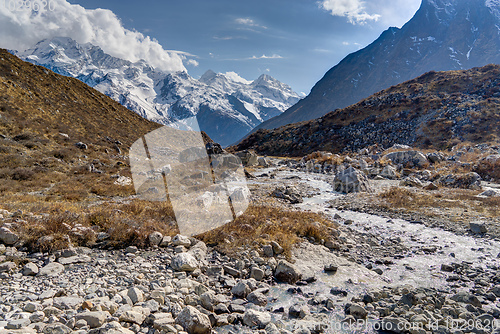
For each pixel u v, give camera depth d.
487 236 12.66
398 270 8.88
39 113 39.66
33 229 8.13
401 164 37.44
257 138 102.06
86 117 49.81
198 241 9.05
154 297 5.67
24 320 4.36
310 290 7.03
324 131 88.44
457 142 64.31
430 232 13.45
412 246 11.43
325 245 10.81
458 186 26.44
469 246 11.42
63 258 7.23
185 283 6.47
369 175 34.69
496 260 9.82
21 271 6.45
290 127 100.88
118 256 7.84
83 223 9.57
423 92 88.62
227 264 7.87
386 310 5.85
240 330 5.07
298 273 7.59
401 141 72.56
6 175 21.39
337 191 26.16
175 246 8.75
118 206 12.34
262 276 7.46
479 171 31.25
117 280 6.36
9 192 17.78
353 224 14.85
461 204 18.52
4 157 24.86
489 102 73.50
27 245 7.59
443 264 9.22
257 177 35.00
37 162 26.47
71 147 33.72
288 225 11.50
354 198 21.67
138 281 6.34
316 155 50.66
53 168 25.88
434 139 68.25
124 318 4.75
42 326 4.32
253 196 20.95
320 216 14.63
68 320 4.54
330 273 8.20
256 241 9.37
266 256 8.75
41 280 6.11
